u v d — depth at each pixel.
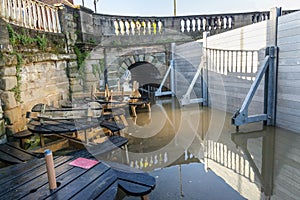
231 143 3.57
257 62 4.34
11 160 2.43
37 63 4.44
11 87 3.48
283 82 3.78
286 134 3.66
